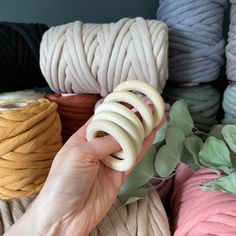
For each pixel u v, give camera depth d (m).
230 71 0.70
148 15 0.89
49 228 0.43
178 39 0.69
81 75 0.63
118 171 0.44
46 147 0.57
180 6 0.68
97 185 0.44
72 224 0.43
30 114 0.56
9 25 0.70
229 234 0.41
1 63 0.66
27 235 0.44
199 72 0.71
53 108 0.60
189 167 0.53
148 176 0.49
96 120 0.39
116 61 0.60
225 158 0.49
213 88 0.76
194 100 0.72
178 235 0.46
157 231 0.46
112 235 0.45
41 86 0.78
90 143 0.40
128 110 0.38
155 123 0.42
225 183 0.45
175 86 0.75
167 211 0.55
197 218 0.44
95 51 0.61
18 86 0.71
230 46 0.69
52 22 0.86
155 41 0.59
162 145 0.51
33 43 0.69
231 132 0.52
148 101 0.43
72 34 0.62
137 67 0.59
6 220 0.50
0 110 0.57
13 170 0.55
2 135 0.53
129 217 0.47
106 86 0.63
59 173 0.41
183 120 0.53
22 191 0.56
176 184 0.54
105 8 0.87
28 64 0.70
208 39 0.69
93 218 0.44
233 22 0.68
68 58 0.62
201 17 0.68
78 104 0.70
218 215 0.43
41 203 0.43
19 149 0.55
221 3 0.69
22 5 0.83
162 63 0.60
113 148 0.40
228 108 0.70
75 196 0.41
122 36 0.60
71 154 0.40
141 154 0.43
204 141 0.56
